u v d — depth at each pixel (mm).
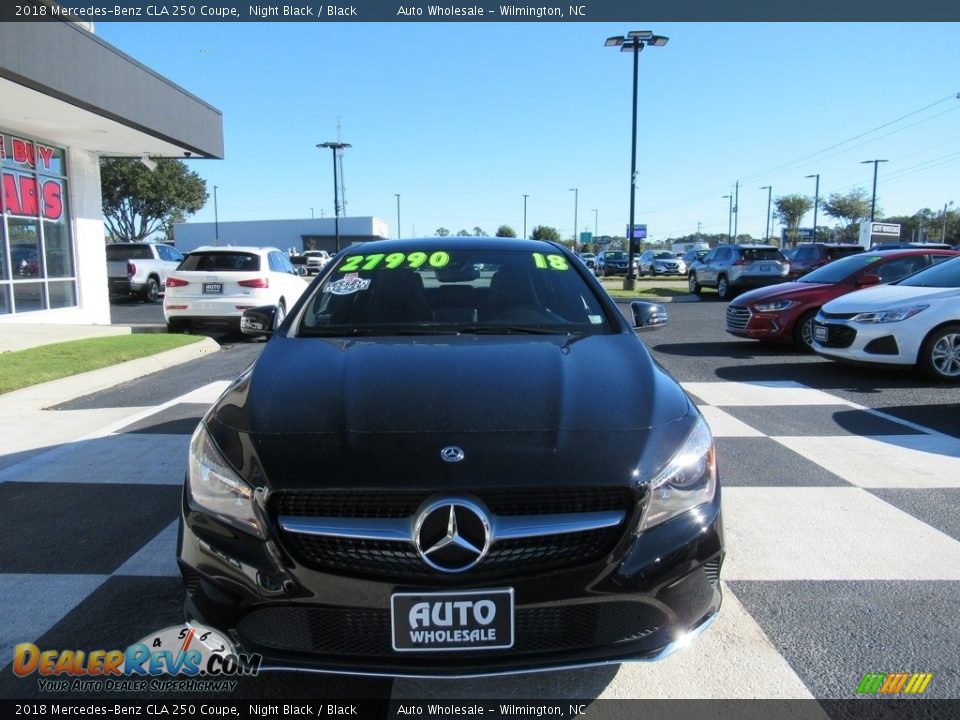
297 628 2145
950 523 3797
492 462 2143
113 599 3039
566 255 4156
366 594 2076
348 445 2232
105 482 4469
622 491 2152
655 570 2162
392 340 3189
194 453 2451
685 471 2299
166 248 22812
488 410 2395
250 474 2193
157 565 3346
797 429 5660
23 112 10930
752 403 6574
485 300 3643
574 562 2121
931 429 5660
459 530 2068
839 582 3162
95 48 10570
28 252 12820
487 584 2068
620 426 2340
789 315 9578
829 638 2721
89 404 6617
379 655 2117
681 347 10297
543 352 2951
